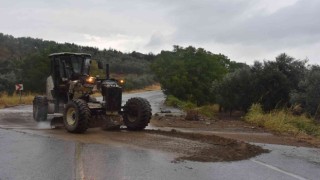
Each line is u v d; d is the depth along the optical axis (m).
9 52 75.69
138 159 8.42
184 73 38.75
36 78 40.28
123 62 100.56
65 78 14.39
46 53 41.31
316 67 22.83
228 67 46.94
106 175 7.10
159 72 41.00
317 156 9.77
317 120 19.14
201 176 7.25
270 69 23.92
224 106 25.98
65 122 12.36
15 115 18.39
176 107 29.06
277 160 8.98
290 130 15.20
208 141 10.95
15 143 10.14
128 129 13.23
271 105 23.50
